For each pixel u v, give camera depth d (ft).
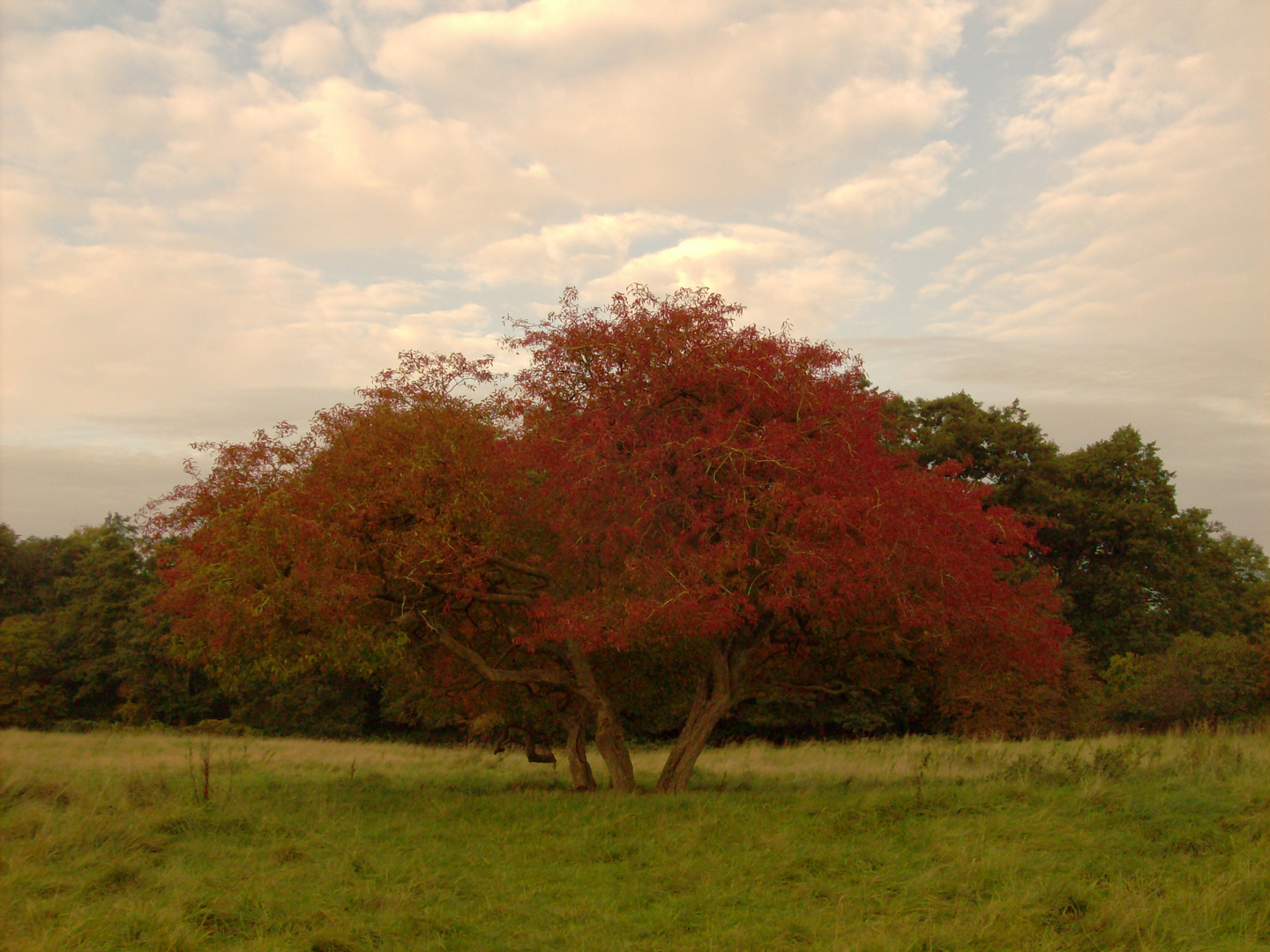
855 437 38.47
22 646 131.64
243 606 35.09
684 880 26.40
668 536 37.60
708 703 44.37
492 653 48.88
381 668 46.19
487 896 25.34
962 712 87.45
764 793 41.14
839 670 49.65
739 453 36.37
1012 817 30.99
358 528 38.65
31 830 29.78
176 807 33.94
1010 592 39.34
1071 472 114.62
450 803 38.99
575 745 48.62
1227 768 37.01
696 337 39.04
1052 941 20.44
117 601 134.00
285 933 21.42
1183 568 112.27
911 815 32.48
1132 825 29.04
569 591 44.50
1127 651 104.06
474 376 43.01
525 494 42.75
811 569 34.50
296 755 66.95
